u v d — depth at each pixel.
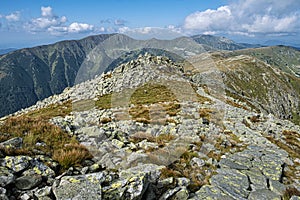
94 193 7.95
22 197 7.76
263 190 11.28
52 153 10.49
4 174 8.03
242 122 21.97
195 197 10.08
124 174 9.80
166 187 10.08
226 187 11.12
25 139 10.83
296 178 13.18
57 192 7.89
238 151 15.76
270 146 17.12
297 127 25.06
